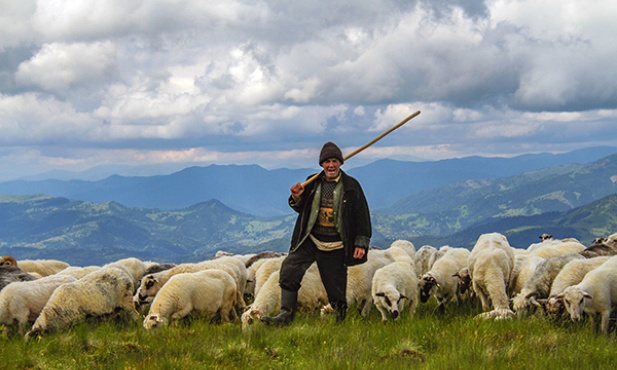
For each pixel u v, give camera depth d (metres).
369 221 11.07
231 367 8.98
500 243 17.69
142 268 20.20
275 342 10.05
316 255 11.33
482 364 8.61
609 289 13.04
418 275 23.38
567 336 10.52
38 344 10.78
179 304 14.56
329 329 10.95
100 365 9.32
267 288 14.91
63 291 14.14
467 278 18.05
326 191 11.08
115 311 14.82
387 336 10.71
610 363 8.86
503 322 12.12
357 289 16.30
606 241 20.05
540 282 14.98
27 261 22.53
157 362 9.04
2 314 14.37
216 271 15.77
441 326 11.59
